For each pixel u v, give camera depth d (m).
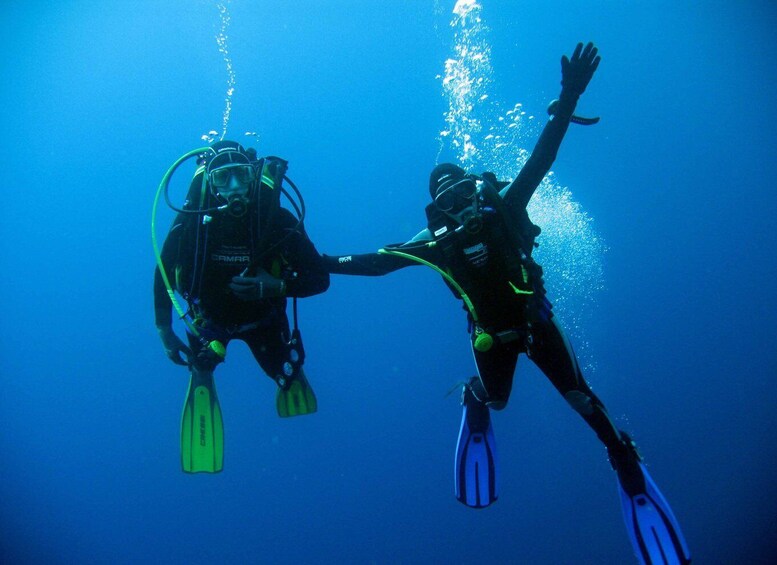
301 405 4.27
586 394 3.80
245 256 3.58
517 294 3.72
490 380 4.03
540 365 3.85
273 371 4.07
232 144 3.54
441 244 3.68
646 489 3.90
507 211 3.58
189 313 3.69
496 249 3.65
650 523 3.84
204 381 4.14
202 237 3.47
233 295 3.68
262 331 3.88
